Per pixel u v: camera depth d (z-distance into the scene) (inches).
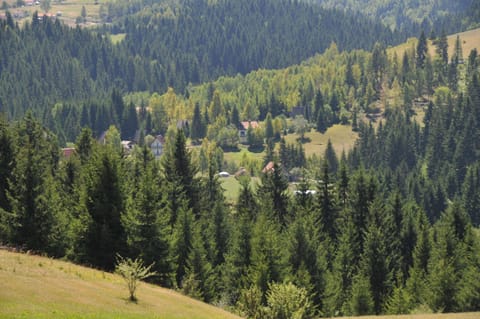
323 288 2313.0
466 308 2266.2
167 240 2123.5
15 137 2822.3
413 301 2383.1
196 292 2033.7
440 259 2591.0
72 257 2070.6
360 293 2294.5
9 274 1352.1
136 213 2068.2
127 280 1429.6
